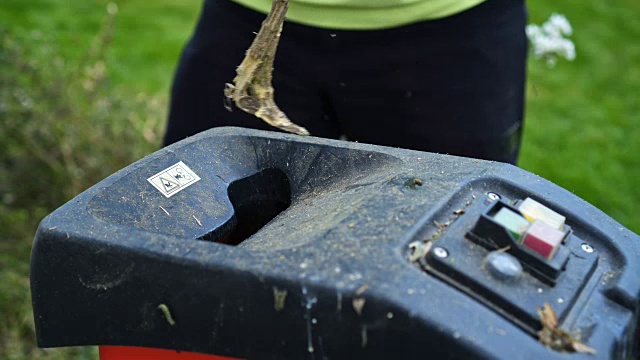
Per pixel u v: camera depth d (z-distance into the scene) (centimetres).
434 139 192
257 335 100
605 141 386
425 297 93
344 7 178
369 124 195
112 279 106
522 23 196
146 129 296
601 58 469
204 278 101
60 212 113
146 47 425
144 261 104
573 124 399
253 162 140
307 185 136
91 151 288
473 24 183
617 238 116
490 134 193
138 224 119
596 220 118
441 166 125
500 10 188
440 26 181
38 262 110
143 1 489
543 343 95
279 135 142
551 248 103
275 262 99
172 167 131
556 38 308
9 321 247
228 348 103
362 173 131
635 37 497
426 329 91
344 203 117
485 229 104
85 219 111
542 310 97
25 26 427
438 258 100
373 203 111
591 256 111
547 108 412
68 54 393
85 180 287
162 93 367
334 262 98
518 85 198
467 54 185
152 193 125
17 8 452
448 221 109
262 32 128
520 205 114
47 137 285
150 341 107
